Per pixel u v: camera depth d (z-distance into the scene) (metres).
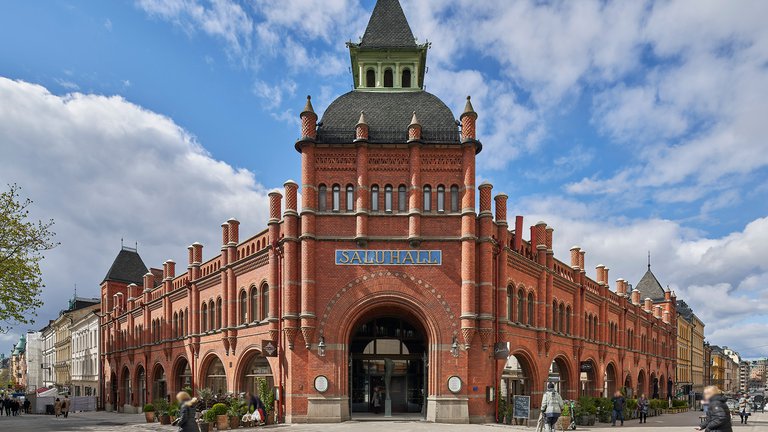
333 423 29.44
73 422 41.81
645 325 65.31
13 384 150.25
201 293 44.38
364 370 33.28
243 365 37.50
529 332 36.91
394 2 38.62
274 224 33.22
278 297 32.59
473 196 31.22
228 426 28.92
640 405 41.03
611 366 53.47
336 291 30.75
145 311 55.78
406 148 31.75
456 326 30.50
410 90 35.72
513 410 30.83
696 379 108.06
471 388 30.38
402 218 31.28
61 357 99.56
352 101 34.38
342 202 31.58
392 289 30.72
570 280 43.31
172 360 49.16
